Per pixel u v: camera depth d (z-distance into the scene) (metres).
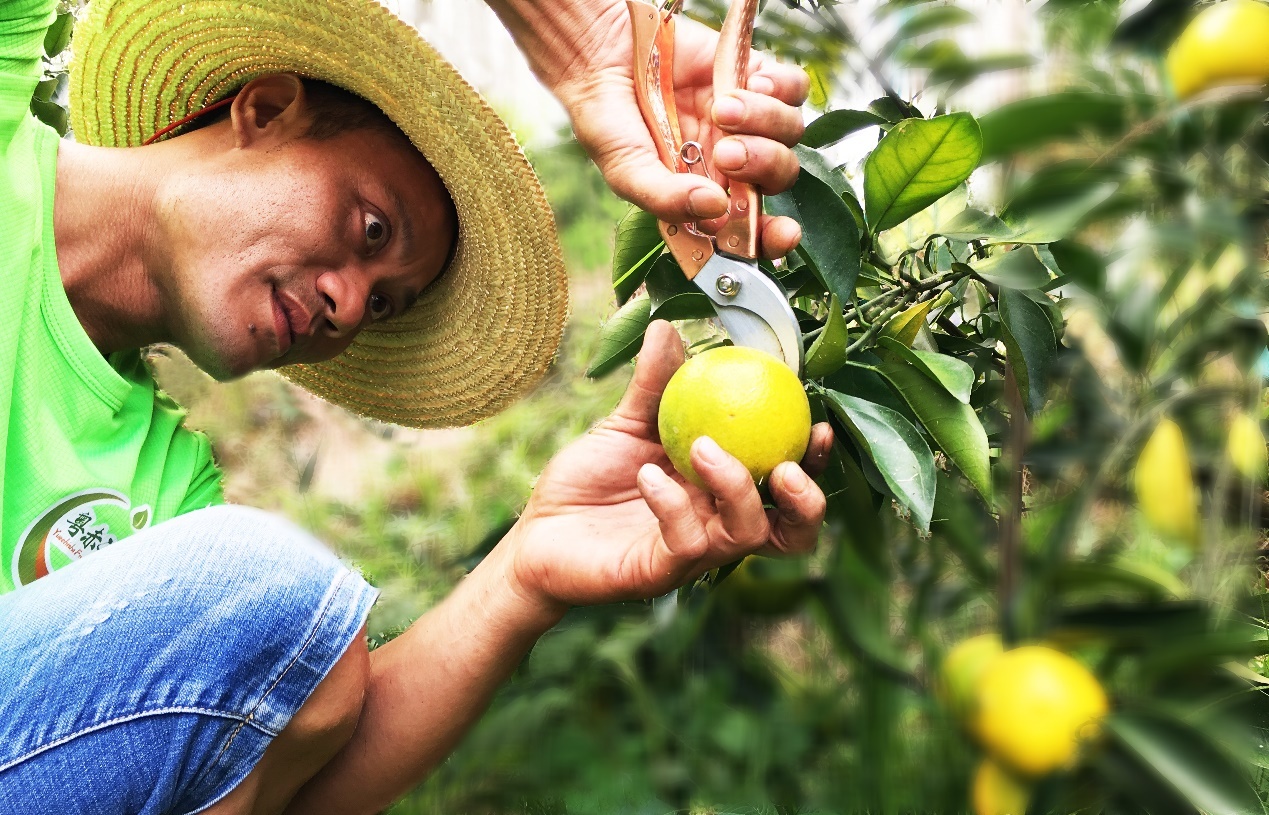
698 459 0.99
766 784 1.57
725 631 1.68
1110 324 1.18
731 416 1.03
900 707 1.48
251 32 1.45
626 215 1.47
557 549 1.19
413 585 2.25
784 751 1.59
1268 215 1.11
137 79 1.53
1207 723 1.13
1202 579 1.21
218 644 0.92
